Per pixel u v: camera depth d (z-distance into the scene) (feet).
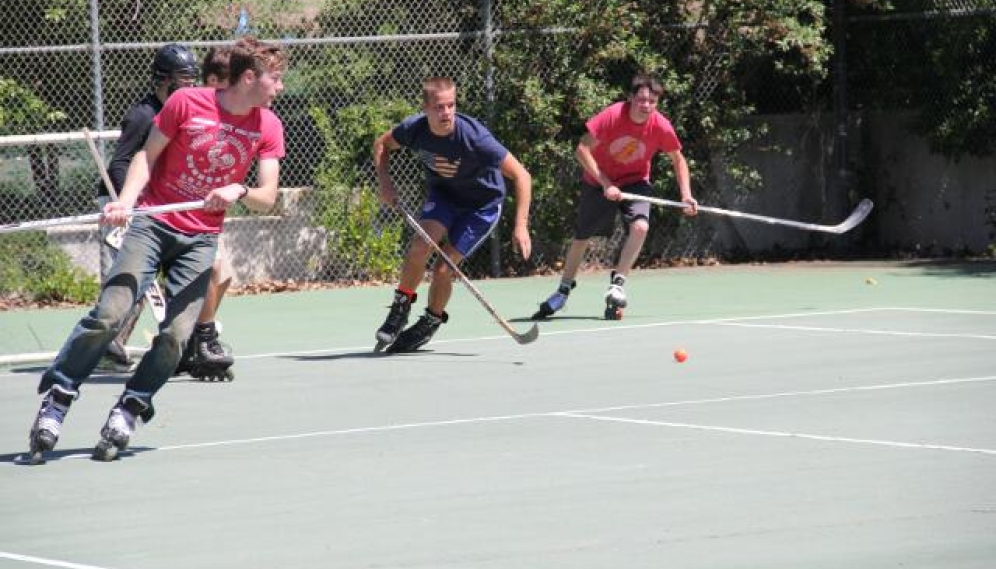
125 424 43.60
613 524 35.01
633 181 77.25
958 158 107.24
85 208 90.02
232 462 43.14
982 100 105.40
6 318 81.97
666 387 55.31
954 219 109.19
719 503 36.91
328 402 53.36
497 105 98.73
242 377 59.52
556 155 100.01
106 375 60.49
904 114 111.14
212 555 32.83
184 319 44.04
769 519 35.22
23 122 88.63
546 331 72.43
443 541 33.71
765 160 110.93
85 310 85.40
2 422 50.85
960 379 56.08
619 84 103.35
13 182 88.48
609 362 61.87
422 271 64.95
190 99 43.73
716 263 108.37
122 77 91.09
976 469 40.50
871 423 47.55
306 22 95.55
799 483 39.01
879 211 113.50
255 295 91.25
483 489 38.99
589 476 40.34
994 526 34.30
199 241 44.47
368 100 96.94
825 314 77.51
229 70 43.93
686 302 84.48
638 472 40.78
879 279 95.40
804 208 112.47
